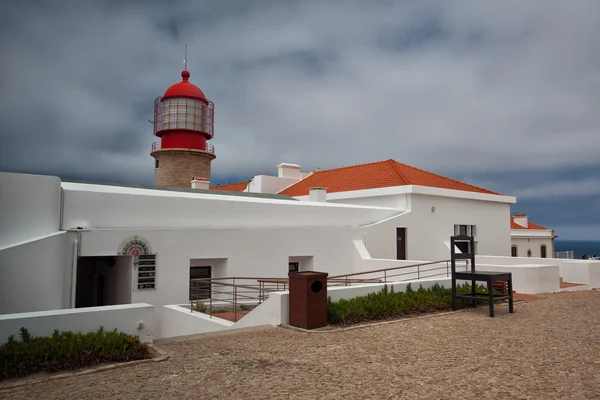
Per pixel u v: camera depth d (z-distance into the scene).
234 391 5.78
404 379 6.29
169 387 5.91
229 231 16.91
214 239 16.50
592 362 7.14
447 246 24.81
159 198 16.59
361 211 22.41
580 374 6.54
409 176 26.38
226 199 18.50
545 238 43.06
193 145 34.09
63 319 7.41
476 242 27.08
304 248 19.12
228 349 7.96
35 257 10.97
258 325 10.51
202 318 12.42
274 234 18.19
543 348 8.02
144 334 8.20
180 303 15.49
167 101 34.03
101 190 15.54
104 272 17.52
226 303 16.06
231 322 11.75
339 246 20.30
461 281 14.63
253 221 18.95
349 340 8.65
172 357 7.39
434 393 5.75
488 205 28.16
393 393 5.74
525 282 15.51
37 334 7.15
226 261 16.86
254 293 17.33
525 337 8.88
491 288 11.15
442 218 25.11
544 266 15.92
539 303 13.24
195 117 34.06
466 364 7.04
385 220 22.31
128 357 7.10
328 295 11.02
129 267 14.92
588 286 17.28
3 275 9.78
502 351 7.81
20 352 6.41
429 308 11.80
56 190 13.70
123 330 7.99
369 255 20.58
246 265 17.30
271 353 7.68
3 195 11.74
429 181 26.62
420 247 23.66
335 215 21.48
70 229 13.77
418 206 23.84
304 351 7.81
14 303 10.12
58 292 12.64
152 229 15.27
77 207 14.75
